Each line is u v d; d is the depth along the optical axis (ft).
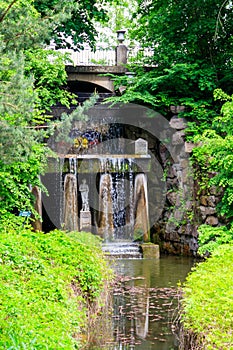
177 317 25.30
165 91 49.90
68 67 56.70
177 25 51.75
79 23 56.44
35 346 15.84
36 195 44.34
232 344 16.30
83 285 26.50
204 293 21.11
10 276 22.71
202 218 43.29
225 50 52.47
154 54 54.70
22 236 29.58
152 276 36.73
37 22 20.74
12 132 19.44
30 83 19.92
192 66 48.29
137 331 23.85
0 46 19.39
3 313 17.95
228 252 29.25
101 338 22.90
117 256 45.09
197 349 18.11
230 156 34.78
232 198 36.01
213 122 41.22
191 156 45.98
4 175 33.09
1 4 20.79
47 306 20.51
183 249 47.34
